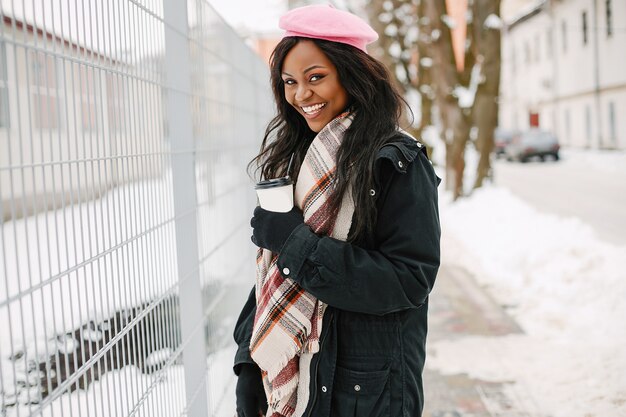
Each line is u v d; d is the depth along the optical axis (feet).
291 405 5.10
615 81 83.46
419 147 4.87
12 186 3.42
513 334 15.25
